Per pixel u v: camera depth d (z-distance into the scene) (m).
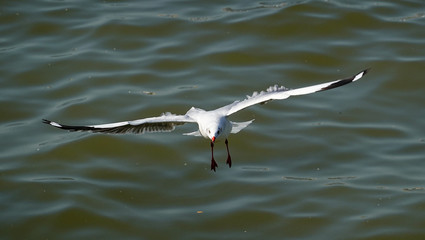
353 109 18.25
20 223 14.78
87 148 17.16
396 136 17.23
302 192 15.57
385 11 21.56
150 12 21.92
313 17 21.20
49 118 17.91
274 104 18.56
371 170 16.17
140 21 21.34
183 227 14.70
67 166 16.62
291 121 17.91
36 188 15.77
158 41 20.61
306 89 10.39
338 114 18.09
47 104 18.44
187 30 21.00
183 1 22.59
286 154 16.86
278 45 20.31
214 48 20.27
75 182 16.03
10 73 19.38
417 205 14.98
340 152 16.81
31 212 15.09
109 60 19.91
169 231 14.62
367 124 17.69
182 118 10.30
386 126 17.59
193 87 18.83
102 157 16.97
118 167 16.62
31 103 18.47
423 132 17.34
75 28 21.16
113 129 10.39
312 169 16.33
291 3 21.94
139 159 16.89
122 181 16.16
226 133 10.56
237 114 18.14
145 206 15.38
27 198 15.49
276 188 15.73
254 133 17.48
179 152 17.06
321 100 18.69
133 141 17.42
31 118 18.03
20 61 19.80
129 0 22.77
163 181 16.14
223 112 10.57
